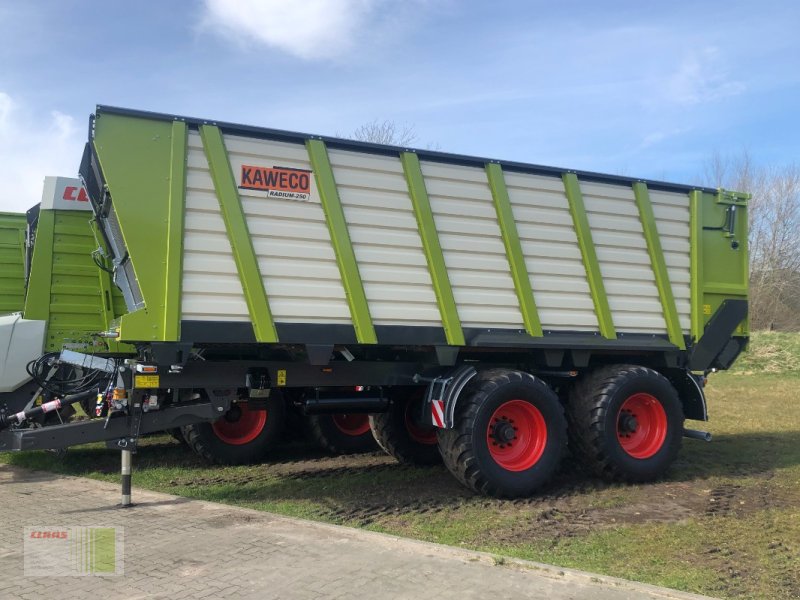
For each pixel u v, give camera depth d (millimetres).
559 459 7062
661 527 5781
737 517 6133
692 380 8273
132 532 5223
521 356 7672
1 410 7473
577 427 7574
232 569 4418
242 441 8391
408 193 6695
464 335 6852
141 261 5656
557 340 7258
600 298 7543
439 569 4438
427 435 8617
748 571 4676
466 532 5641
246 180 6059
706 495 7016
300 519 5621
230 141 6047
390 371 7020
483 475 6629
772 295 40906
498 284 7051
